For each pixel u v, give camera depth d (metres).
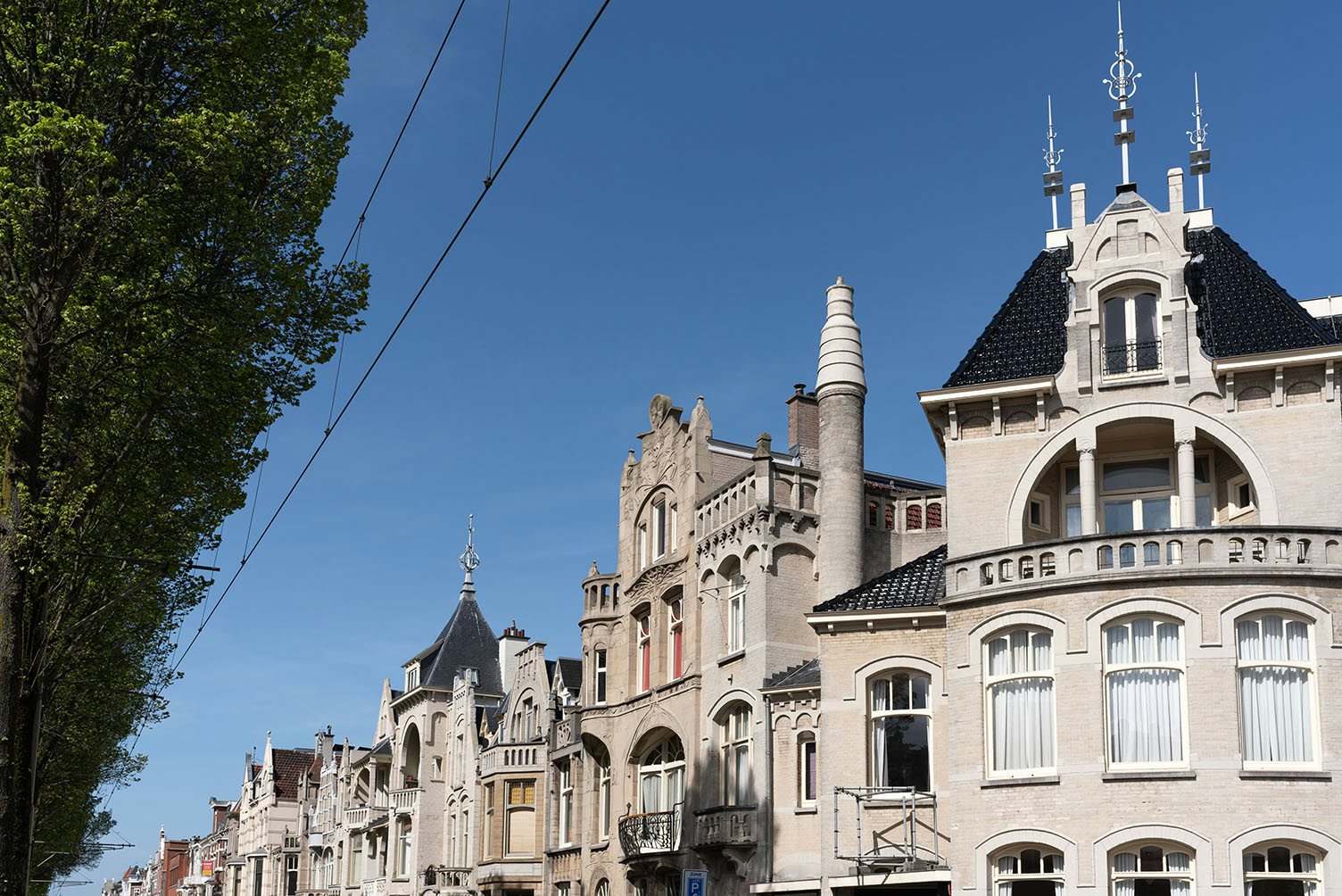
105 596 25.39
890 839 30.89
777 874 34.12
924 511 37.84
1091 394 31.06
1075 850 26.02
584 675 45.34
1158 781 25.67
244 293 22.61
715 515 39.53
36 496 20.00
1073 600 27.12
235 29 21.95
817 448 41.50
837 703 32.09
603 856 43.94
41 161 19.58
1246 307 30.98
